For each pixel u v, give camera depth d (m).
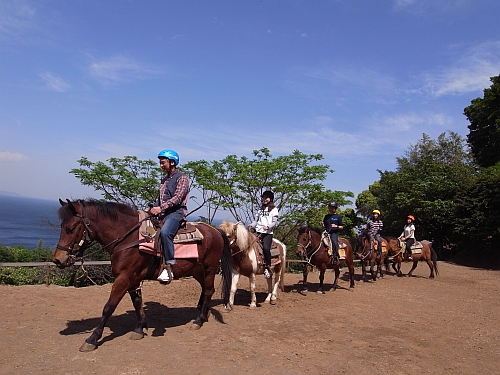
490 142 28.98
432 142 32.94
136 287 5.67
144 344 5.38
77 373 4.27
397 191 28.12
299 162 17.19
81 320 6.44
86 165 15.14
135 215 5.71
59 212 5.22
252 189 17.23
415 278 15.43
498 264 23.05
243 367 4.75
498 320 8.41
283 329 6.58
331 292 10.74
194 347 5.39
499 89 26.84
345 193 17.55
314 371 4.78
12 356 4.70
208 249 6.48
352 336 6.44
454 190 25.84
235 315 7.40
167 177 6.02
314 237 10.08
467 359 5.65
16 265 9.33
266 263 8.29
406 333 6.85
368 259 13.42
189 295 9.02
